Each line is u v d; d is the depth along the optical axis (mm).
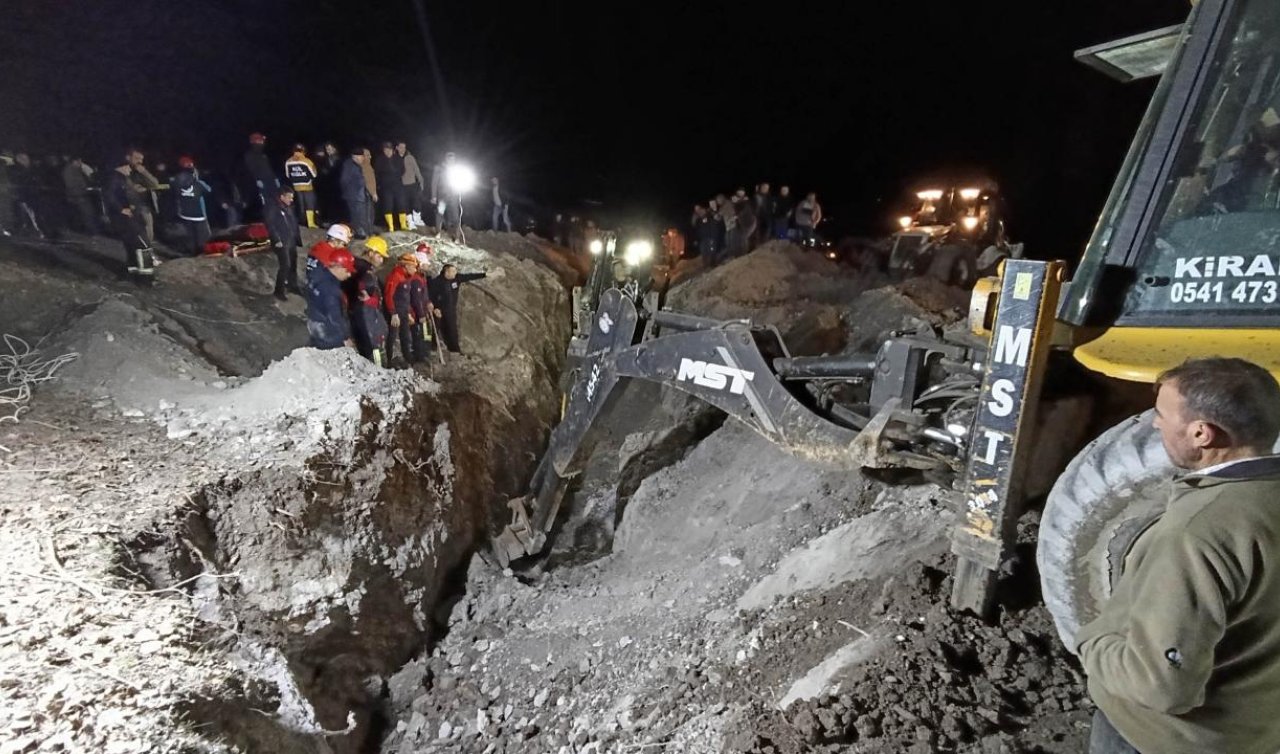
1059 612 3373
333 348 8805
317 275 9109
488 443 10000
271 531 6043
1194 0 3336
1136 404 4297
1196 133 3279
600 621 7023
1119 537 3115
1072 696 3867
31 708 3699
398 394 8109
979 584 4316
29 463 6113
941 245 16328
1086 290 3568
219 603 5367
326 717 5680
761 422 5309
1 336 8555
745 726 4164
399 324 10625
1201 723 2123
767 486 8312
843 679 4191
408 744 5988
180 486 5895
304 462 6527
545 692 6160
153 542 5309
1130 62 4719
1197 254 3262
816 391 5453
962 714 3764
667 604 6949
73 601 4543
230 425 7133
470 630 7230
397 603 6816
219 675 4480
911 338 4727
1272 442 2107
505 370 12312
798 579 6145
